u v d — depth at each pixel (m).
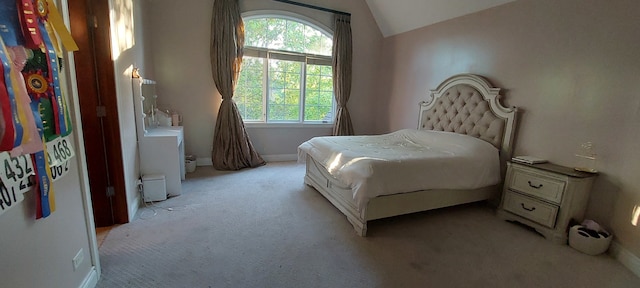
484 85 3.30
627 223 2.14
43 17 1.17
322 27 4.71
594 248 2.19
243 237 2.30
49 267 1.27
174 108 4.09
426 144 3.41
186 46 4.00
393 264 2.01
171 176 3.06
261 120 4.71
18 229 1.07
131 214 2.53
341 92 4.92
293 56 4.66
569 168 2.53
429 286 1.79
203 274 1.82
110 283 1.70
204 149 4.38
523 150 3.00
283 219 2.65
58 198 1.34
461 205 3.23
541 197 2.52
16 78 0.98
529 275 1.95
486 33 3.32
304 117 4.97
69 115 1.38
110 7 2.16
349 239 2.34
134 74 2.77
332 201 2.89
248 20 4.34
